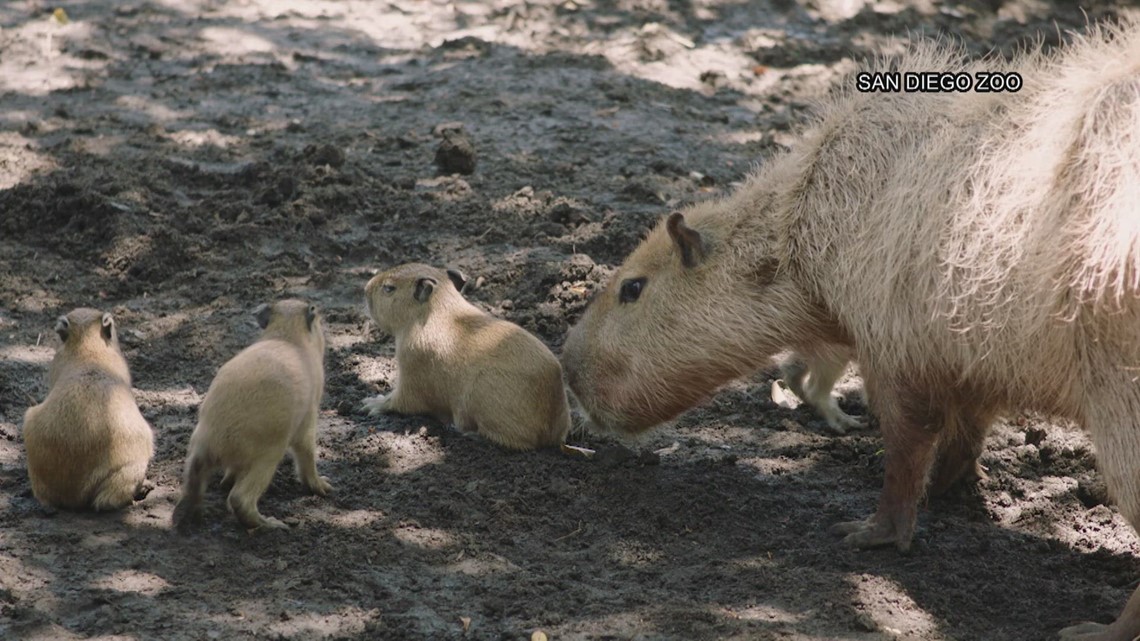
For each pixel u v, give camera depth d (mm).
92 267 11711
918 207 7656
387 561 7859
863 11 19844
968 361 7559
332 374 10336
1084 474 9523
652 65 17562
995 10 20625
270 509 8297
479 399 9141
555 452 9227
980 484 9180
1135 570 8203
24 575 7375
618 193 13500
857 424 10125
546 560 8016
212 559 7668
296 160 13695
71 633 6934
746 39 18641
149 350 10461
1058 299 7027
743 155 14898
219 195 12891
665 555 8133
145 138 14383
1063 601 7855
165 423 9383
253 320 10922
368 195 13125
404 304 9453
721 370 8805
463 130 14664
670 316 8789
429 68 17109
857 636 7277
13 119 14859
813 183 8320
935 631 7430
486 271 11867
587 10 19484
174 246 11820
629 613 7406
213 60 17094
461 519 8359
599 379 9086
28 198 12406
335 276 11734
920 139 7887
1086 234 6879
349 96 16109
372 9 19203
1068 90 7320
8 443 8945
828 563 8094
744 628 7277
